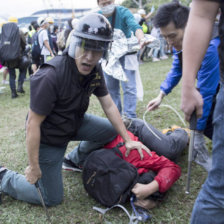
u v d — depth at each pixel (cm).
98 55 157
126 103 343
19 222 194
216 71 202
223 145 111
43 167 190
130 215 194
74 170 252
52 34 769
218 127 113
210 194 119
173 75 240
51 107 165
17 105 502
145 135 238
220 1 102
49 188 197
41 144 185
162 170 203
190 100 117
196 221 127
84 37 149
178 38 199
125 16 305
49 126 179
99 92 198
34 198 203
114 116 206
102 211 198
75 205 208
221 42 106
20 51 541
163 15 194
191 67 112
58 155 193
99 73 184
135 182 194
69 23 509
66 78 165
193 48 110
